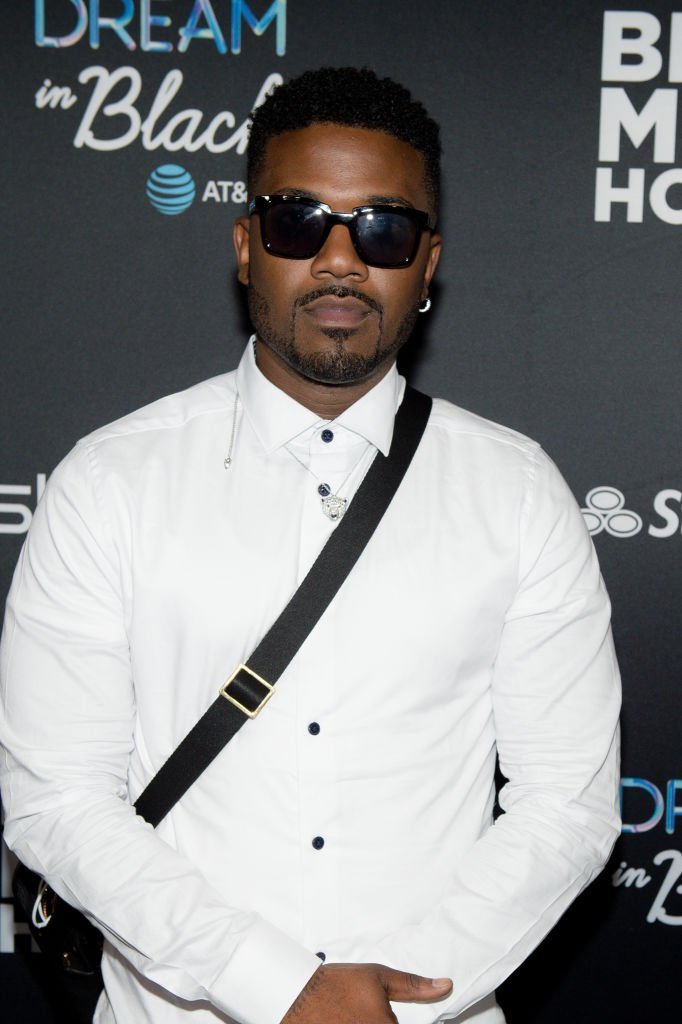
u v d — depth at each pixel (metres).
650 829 2.16
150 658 1.24
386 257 1.21
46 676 1.20
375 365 1.24
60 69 2.01
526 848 1.20
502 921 1.19
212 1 2.01
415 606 1.25
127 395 2.06
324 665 1.24
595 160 2.04
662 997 2.19
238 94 2.02
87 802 1.18
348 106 1.23
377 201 1.21
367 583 1.26
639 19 2.02
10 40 2.00
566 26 2.02
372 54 2.02
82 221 2.03
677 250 2.05
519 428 2.08
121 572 1.22
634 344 2.07
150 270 2.04
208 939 1.12
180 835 1.25
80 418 2.06
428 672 1.25
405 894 1.24
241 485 1.29
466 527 1.29
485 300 2.06
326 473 1.30
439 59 2.02
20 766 1.20
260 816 1.23
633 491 2.09
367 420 1.30
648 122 2.04
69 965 1.40
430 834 1.25
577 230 2.05
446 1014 1.18
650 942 2.18
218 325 2.05
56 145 2.02
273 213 1.21
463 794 1.28
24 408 2.06
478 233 2.05
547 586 1.27
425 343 2.07
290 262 1.21
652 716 2.14
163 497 1.26
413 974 1.15
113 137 2.02
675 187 2.04
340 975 1.13
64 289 2.04
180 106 2.02
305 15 2.01
